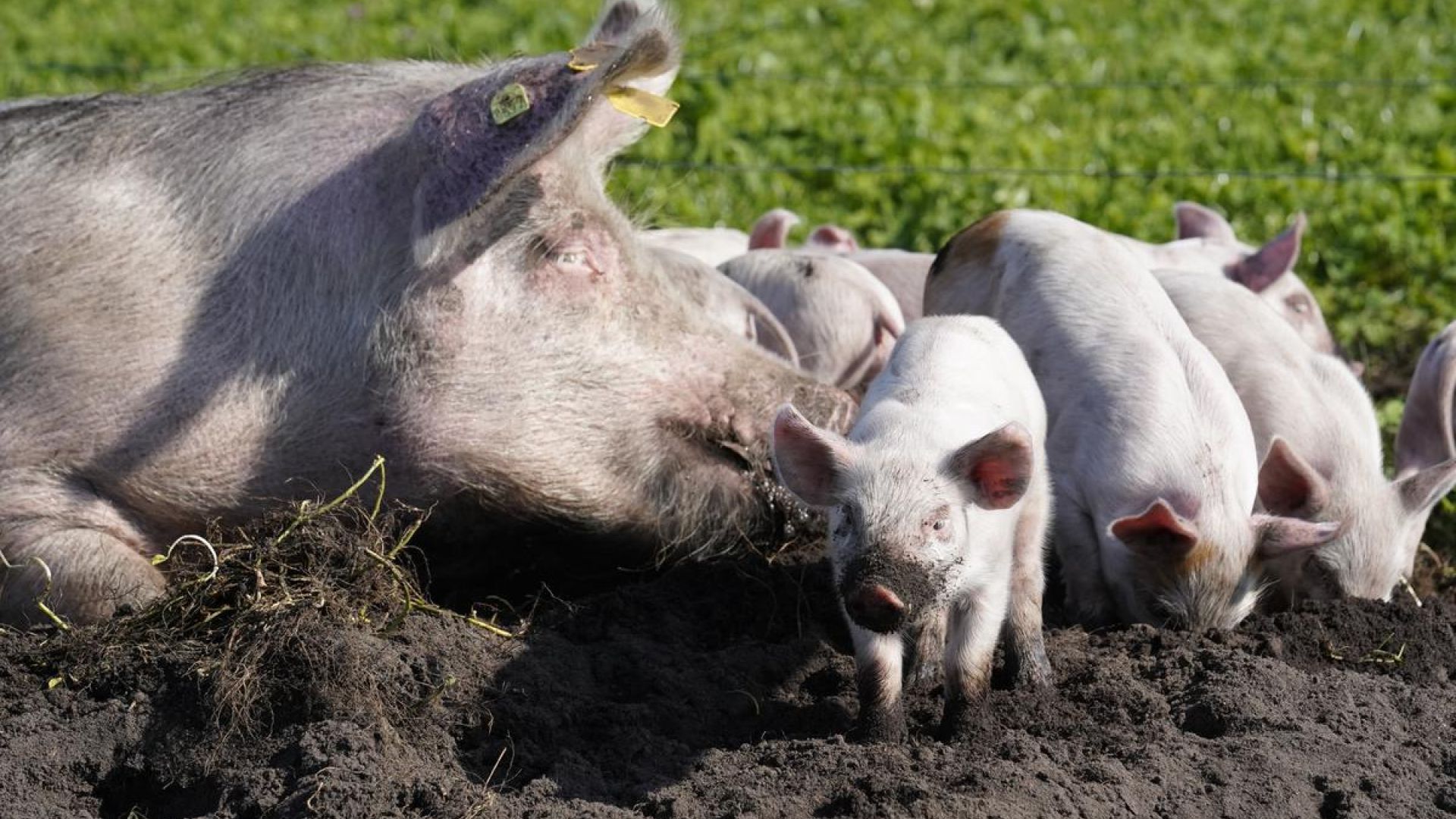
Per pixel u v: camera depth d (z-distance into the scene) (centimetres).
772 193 1769
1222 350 1169
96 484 945
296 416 947
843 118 1988
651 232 1412
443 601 988
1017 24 2580
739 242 1441
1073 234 1142
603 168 1025
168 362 938
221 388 941
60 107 1030
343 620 838
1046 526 928
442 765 790
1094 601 1030
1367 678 909
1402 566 1064
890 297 1263
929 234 1650
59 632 869
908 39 2478
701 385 995
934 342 922
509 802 750
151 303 944
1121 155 1877
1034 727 844
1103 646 942
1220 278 1254
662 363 988
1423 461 1173
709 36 2467
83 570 920
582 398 966
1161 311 1098
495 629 895
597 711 841
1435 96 2122
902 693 887
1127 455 1015
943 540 782
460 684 834
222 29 2669
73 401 935
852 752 777
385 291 944
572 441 964
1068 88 2189
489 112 927
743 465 1007
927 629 898
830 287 1241
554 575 1019
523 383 953
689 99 2042
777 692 892
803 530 1034
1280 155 1900
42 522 935
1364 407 1153
